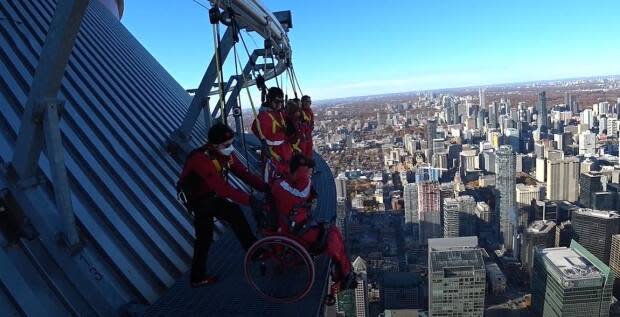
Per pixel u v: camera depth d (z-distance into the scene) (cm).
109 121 960
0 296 503
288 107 770
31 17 996
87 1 400
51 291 548
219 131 489
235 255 729
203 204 527
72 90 941
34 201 577
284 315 536
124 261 679
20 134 523
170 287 643
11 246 550
